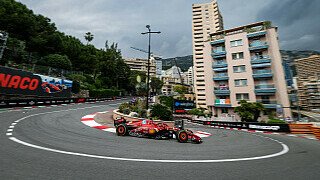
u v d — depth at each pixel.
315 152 7.59
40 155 4.86
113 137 8.19
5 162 4.20
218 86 39.44
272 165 5.19
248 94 35.38
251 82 35.31
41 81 26.17
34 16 46.84
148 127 8.93
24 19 39.97
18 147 5.48
